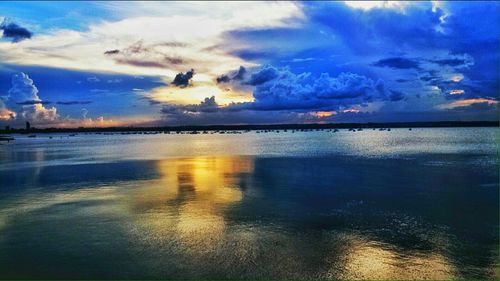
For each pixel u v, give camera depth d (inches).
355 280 457.4
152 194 923.4
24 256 526.9
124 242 575.5
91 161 1811.0
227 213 735.7
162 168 1481.3
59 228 646.5
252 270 481.4
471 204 810.2
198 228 640.4
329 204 812.0
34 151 2677.2
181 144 3720.5
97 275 470.3
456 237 598.9
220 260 509.0
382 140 3978.8
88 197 896.9
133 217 709.9
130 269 484.4
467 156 1872.5
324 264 498.3
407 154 2027.6
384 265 496.1
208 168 1469.0
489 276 466.9
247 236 600.7
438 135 5511.8
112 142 4606.3
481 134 5807.1
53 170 1444.4
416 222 678.5
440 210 761.0
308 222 676.1
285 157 1924.2
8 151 2691.9
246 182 1102.4
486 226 652.7
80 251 542.9
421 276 466.9
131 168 1489.9
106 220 690.8
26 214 741.9
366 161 1680.6
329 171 1346.0
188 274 471.5
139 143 4185.5
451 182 1088.2
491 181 1096.8
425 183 1074.1
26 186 1067.9
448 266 494.0
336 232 622.2
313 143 3499.0
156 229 635.5
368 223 672.4
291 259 512.7
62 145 3747.5
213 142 4141.2
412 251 542.9
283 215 722.2
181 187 1019.3
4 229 644.1
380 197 882.1
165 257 520.1
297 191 955.3
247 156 2026.3
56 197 902.4
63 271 480.7
